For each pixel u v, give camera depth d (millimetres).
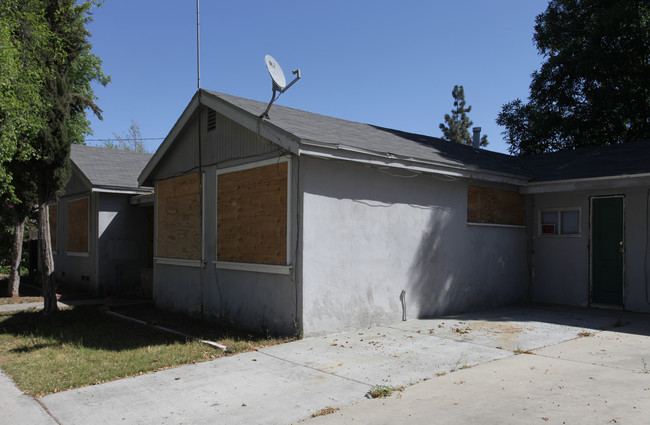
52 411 4520
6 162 9797
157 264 11172
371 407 4406
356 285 7758
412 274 8609
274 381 5227
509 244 10586
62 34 10070
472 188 9836
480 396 4586
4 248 20969
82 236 14602
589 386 4805
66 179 10492
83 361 6309
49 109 9820
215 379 5352
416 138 11453
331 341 6953
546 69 18719
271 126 7332
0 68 8250
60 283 15883
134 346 7188
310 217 7203
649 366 5516
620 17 16656
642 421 3895
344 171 7672
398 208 8438
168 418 4273
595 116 17750
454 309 9305
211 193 9375
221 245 8953
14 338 8016
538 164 12062
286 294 7434
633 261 9477
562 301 10562
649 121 17422
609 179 9227
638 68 17312
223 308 8883
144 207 14453
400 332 7516
